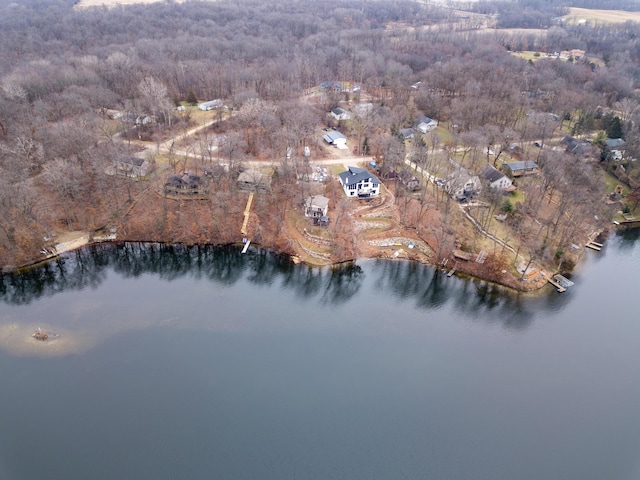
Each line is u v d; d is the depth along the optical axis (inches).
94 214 4402.1
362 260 4153.5
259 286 3843.5
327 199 4520.2
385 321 3491.6
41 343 3134.8
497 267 3988.7
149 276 3934.5
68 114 5610.2
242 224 4431.6
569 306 3703.3
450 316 3567.9
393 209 4658.0
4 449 2496.3
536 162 5457.7
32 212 4094.5
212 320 3420.3
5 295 3614.7
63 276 3880.4
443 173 5128.0
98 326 3312.0
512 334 3405.5
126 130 5625.0
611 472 2495.1
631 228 4837.6
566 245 4242.1
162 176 4739.2
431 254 4212.6
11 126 5152.6
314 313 3540.8
